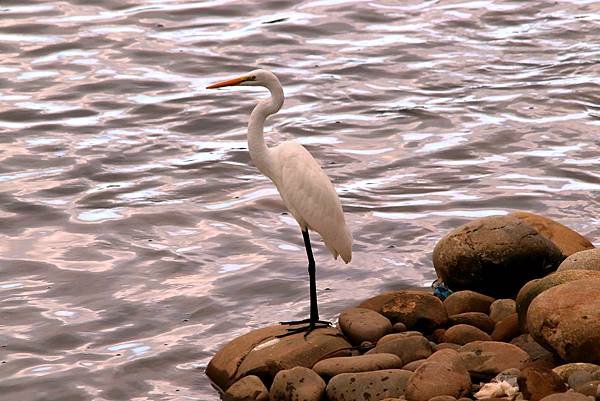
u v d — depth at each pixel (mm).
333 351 11016
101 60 22469
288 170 11547
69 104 20281
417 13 25109
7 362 11773
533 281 11203
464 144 18281
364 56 22656
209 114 19906
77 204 16109
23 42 23375
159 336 12375
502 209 15812
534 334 10336
